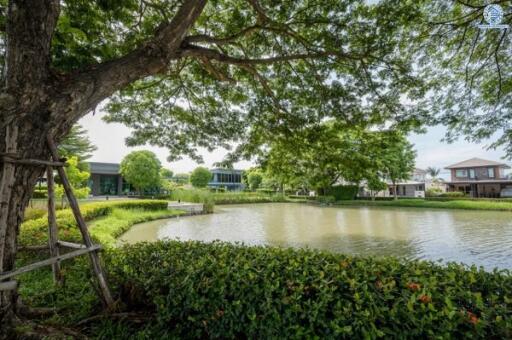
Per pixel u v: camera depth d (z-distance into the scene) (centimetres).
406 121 343
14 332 163
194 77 432
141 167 2234
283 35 347
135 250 291
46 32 173
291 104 402
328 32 318
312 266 213
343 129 377
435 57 401
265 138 428
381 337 146
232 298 188
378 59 324
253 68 338
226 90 434
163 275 216
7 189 155
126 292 223
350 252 582
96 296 225
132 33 336
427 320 140
